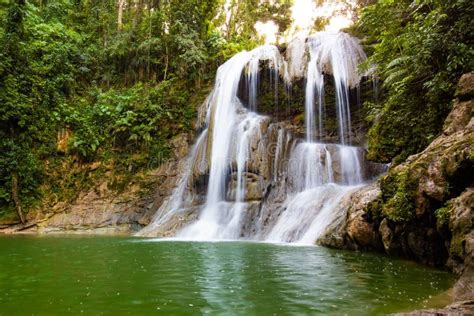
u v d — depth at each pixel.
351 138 17.23
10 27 20.39
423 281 5.57
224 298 4.68
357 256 8.09
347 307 4.27
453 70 9.27
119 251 9.22
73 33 24.83
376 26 14.13
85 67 23.34
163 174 18.94
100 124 20.25
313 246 10.20
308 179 15.10
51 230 16.67
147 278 5.86
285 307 4.28
